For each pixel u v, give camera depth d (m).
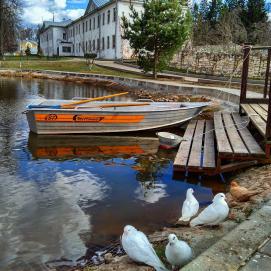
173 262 3.73
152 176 8.48
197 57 36.16
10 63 50.41
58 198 7.17
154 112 12.80
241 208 5.39
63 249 5.22
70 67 46.22
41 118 12.19
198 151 9.21
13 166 9.26
